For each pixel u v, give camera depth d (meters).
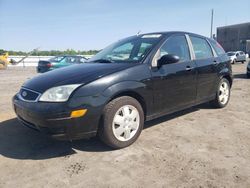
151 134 4.21
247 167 3.10
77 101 3.22
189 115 5.29
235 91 8.41
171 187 2.71
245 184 2.75
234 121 4.89
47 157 3.44
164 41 4.34
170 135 4.17
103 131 3.48
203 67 4.96
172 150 3.60
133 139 3.77
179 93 4.45
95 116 3.35
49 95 3.30
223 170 3.04
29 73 17.88
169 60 3.92
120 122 3.60
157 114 4.15
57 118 3.16
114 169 3.10
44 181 2.87
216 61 5.43
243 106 6.11
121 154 3.49
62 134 3.23
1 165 3.23
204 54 5.22
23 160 3.36
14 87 10.02
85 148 3.70
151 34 4.70
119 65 3.80
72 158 3.40
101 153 3.54
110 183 2.80
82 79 3.39
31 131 4.41
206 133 4.26
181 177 2.90
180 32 4.82
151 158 3.36
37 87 3.50
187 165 3.16
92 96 3.30
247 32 49.88
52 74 3.87
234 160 3.28
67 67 4.23
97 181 2.85
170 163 3.22
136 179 2.87
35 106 3.29
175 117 5.15
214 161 3.26
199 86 4.91
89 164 3.23
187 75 4.55
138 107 3.79
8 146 3.80
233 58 28.55
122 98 3.59
